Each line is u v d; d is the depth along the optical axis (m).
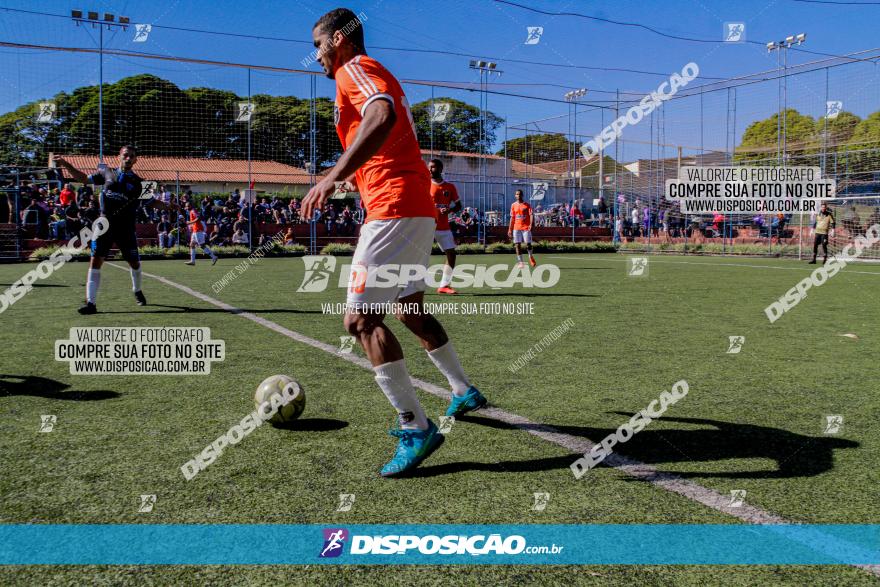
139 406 2.79
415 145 2.29
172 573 1.40
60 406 2.79
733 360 3.88
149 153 19.27
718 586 1.35
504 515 1.70
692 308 6.54
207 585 1.35
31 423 2.53
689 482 1.93
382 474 1.98
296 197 24.86
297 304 6.70
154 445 2.27
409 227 2.19
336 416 2.64
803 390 3.12
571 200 26.70
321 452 2.20
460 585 1.36
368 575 1.39
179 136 19.62
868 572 1.41
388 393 2.02
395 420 2.58
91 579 1.37
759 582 1.37
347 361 3.77
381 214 2.16
